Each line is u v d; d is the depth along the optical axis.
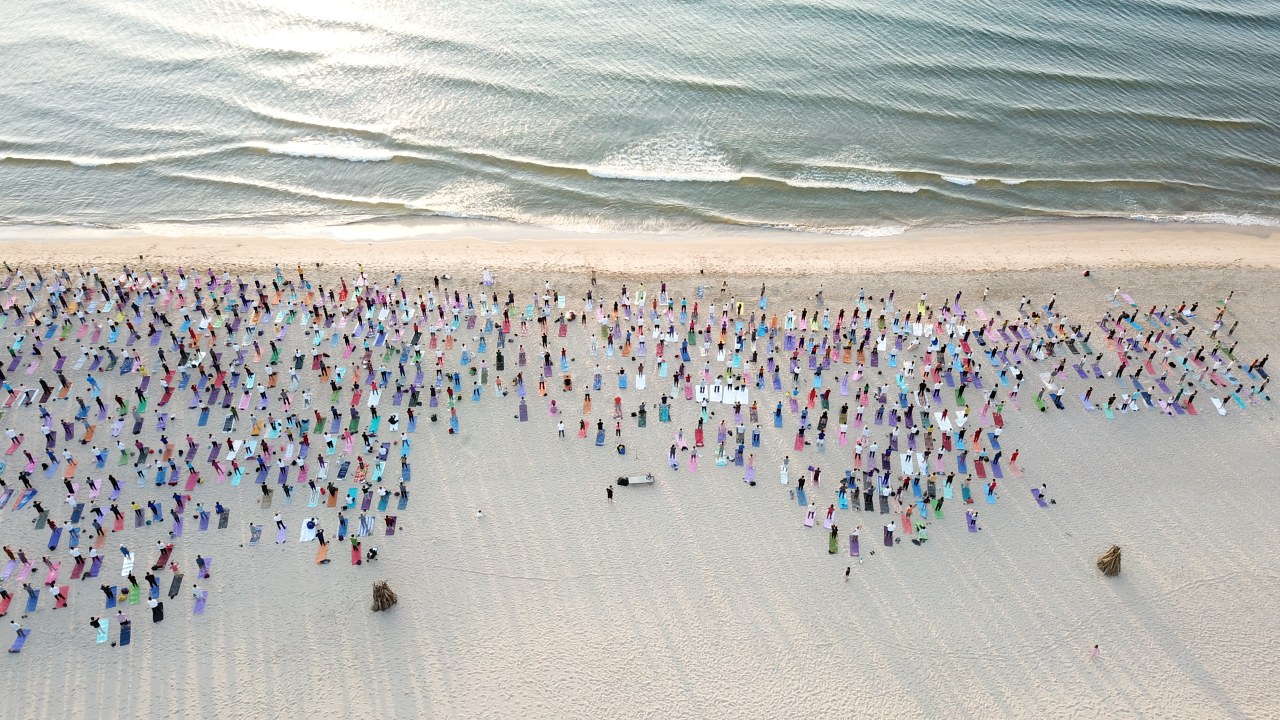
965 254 78.00
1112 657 44.62
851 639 45.22
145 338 63.53
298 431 55.56
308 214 81.75
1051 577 48.31
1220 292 71.19
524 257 76.25
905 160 89.75
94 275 70.19
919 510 51.91
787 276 74.06
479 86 97.12
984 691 43.16
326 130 91.44
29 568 47.16
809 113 95.06
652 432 56.94
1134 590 47.72
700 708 42.31
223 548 48.69
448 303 68.50
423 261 75.00
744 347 64.19
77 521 49.88
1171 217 83.81
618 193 84.75
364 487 52.44
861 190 85.94
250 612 45.66
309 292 69.25
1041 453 55.81
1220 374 62.12
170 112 94.00
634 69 100.62
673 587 47.47
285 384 59.94
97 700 41.84
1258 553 49.84
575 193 84.62
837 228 81.75
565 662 44.00
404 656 44.03
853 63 103.25
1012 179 87.88
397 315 66.69
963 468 54.56
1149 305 69.50
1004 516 51.69
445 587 47.19
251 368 61.22
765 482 53.56
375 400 58.84
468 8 111.56
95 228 79.50
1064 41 109.38
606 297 70.31
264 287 69.56
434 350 63.44
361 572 47.75
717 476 53.84
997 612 46.53
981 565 48.91
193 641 44.31
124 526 49.59
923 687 43.28
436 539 49.56
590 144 90.19
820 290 71.69
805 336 65.62
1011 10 115.94
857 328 66.56
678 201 84.06
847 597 47.19
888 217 83.12
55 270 72.06
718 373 61.94
